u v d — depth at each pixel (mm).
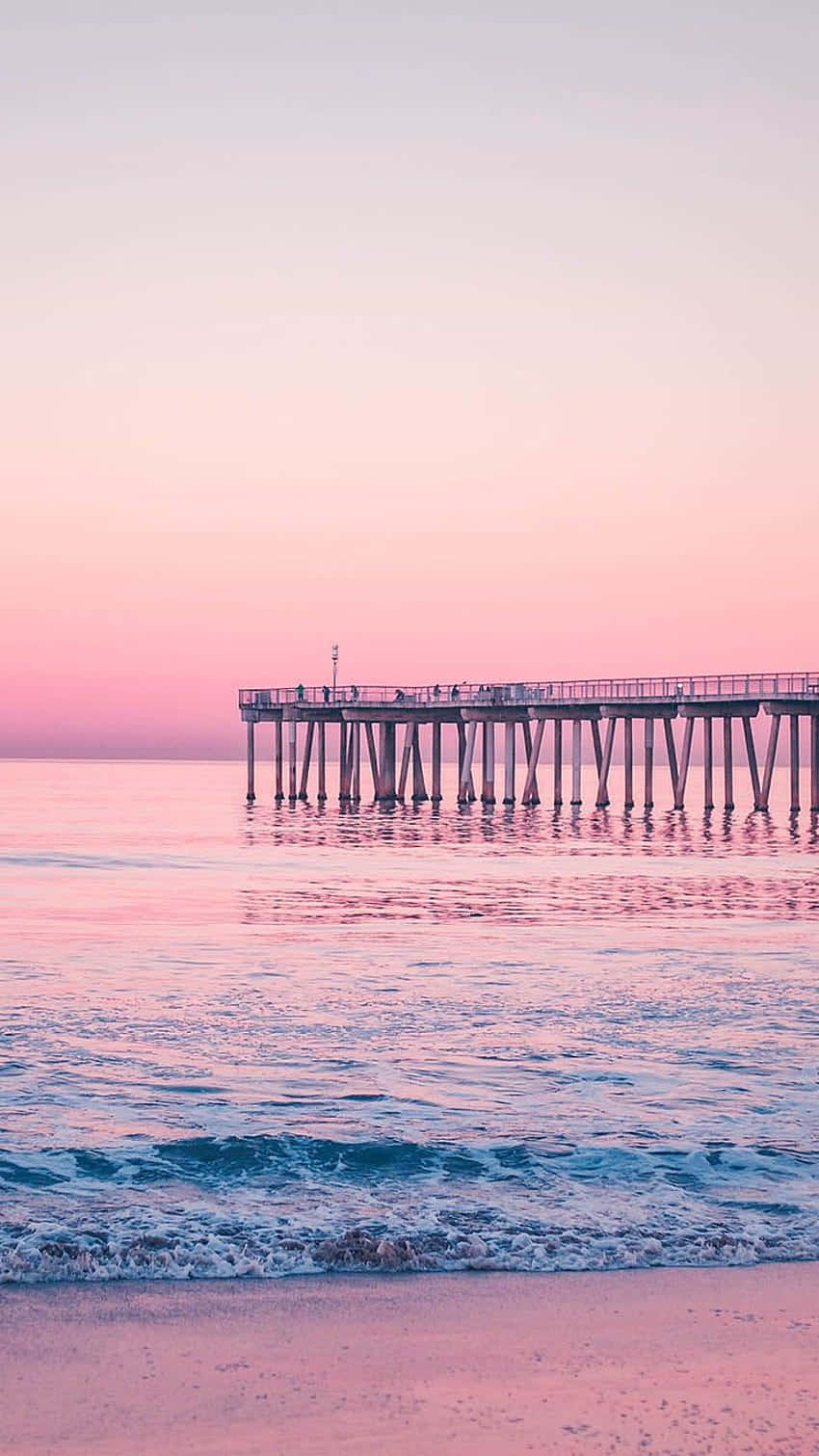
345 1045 16172
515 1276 8773
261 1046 16047
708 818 67438
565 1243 9312
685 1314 8172
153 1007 18594
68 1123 12523
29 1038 16438
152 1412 6941
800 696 60250
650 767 67562
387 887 36156
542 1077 14516
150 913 30172
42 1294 8383
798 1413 6965
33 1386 7195
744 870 40750
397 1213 9930
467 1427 6805
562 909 30953
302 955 23719
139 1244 9164
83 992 19828
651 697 65000
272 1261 8914
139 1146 11742
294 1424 6824
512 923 28281
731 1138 12031
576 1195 10422
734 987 20391
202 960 23141
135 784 139375
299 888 35750
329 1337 7840
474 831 59156
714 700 62594
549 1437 6715
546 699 68625
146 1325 7957
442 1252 9125
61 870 41344
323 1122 12602
